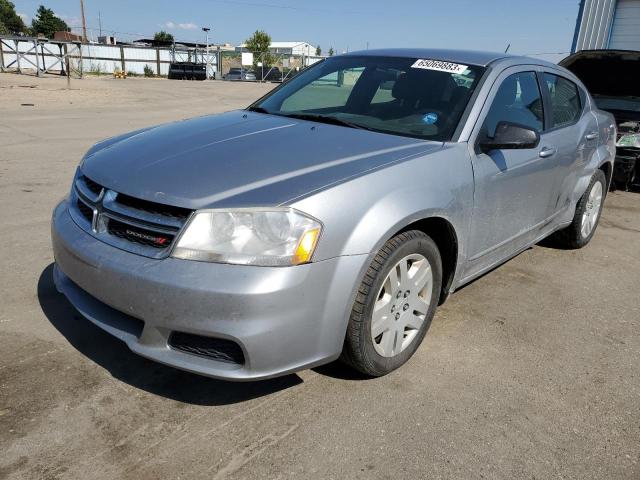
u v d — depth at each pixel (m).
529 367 3.12
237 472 2.22
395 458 2.35
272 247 2.30
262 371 2.35
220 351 2.39
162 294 2.29
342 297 2.45
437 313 3.70
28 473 2.15
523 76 3.86
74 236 2.66
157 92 24.00
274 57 46.31
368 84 3.78
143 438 2.38
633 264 4.93
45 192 6.10
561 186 4.30
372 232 2.49
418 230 2.82
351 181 2.53
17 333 3.12
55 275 3.03
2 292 3.59
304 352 2.42
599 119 5.00
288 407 2.63
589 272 4.65
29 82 25.72
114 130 11.27
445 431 2.54
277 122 3.43
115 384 2.72
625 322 3.77
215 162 2.69
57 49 39.81
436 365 3.07
